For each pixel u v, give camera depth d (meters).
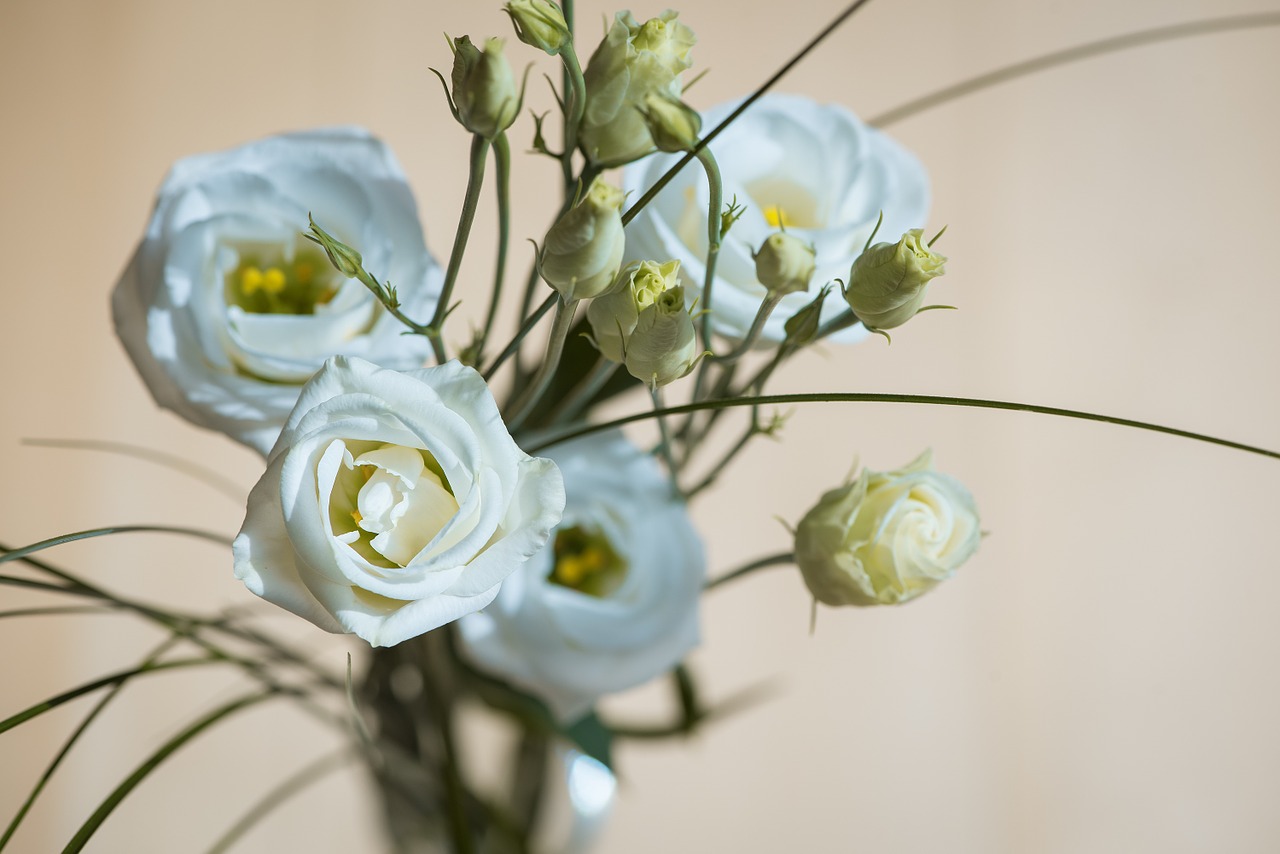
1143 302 0.96
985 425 0.93
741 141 0.48
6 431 0.89
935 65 0.95
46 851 0.83
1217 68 0.97
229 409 0.45
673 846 0.88
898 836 0.89
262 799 0.84
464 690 0.56
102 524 0.88
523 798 0.61
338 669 0.71
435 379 0.39
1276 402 0.95
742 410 0.60
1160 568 0.93
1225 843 0.91
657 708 0.87
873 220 0.47
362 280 0.41
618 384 0.51
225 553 0.89
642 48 0.42
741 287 0.46
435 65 0.92
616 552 0.52
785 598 0.90
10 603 0.86
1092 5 0.97
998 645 0.92
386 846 0.61
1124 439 0.94
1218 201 0.96
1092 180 0.96
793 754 0.89
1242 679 0.92
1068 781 0.91
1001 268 0.95
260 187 0.46
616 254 0.39
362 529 0.40
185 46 0.93
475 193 0.41
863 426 0.92
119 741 0.85
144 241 0.46
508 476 0.39
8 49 0.92
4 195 0.91
